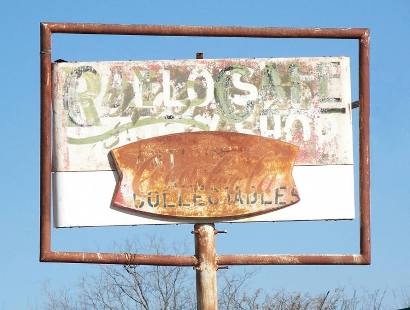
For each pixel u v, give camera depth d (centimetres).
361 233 1433
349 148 1458
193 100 1448
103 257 1389
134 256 1387
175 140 1436
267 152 1445
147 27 1438
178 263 1399
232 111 1450
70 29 1432
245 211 1430
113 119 1436
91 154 1427
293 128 1455
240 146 1442
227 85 1454
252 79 1459
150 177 1426
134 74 1446
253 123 1451
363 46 1470
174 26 1441
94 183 1424
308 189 1448
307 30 1459
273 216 1440
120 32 1437
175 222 1423
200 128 1444
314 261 1412
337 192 1449
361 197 1442
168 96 1447
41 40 1429
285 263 1403
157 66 1450
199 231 1419
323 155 1454
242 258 1406
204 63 1456
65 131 1428
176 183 1427
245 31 1448
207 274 1398
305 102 1460
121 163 1424
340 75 1468
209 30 1444
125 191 1420
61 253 1387
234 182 1434
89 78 1439
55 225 1413
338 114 1462
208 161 1435
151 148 1432
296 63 1466
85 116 1433
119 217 1420
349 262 1417
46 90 1423
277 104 1456
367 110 1462
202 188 1428
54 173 1421
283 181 1442
